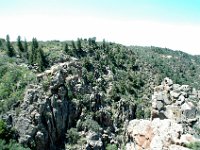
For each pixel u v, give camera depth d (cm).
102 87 15512
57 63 14900
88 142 11994
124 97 15662
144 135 9850
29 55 14950
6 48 15400
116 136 13362
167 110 12575
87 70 15950
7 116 10712
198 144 8306
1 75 12550
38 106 11381
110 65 18488
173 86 13575
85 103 13300
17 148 9962
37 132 10862
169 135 8719
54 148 11512
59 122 11894
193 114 12081
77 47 18600
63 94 12494
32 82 12225
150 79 19312
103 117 13575
